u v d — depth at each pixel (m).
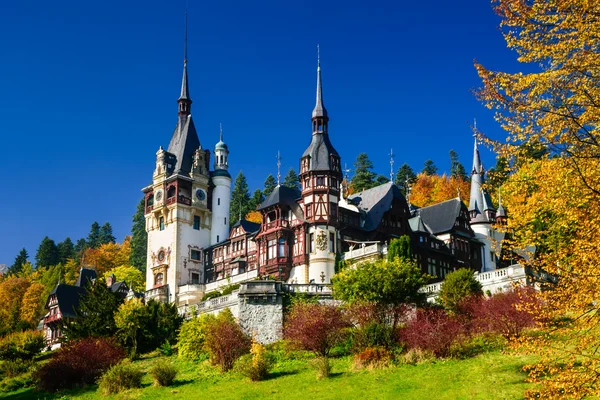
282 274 69.00
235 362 40.31
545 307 17.17
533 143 18.50
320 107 72.69
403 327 39.81
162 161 87.50
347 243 69.69
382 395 29.20
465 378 29.81
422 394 28.47
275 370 38.00
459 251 74.56
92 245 146.88
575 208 17.25
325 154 70.75
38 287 104.06
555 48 17.83
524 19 18.20
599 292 15.74
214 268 83.88
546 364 17.25
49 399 40.41
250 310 48.66
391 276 43.03
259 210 73.06
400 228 72.50
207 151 90.38
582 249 16.34
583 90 17.38
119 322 51.97
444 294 44.75
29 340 58.16
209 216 88.19
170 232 84.50
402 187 114.19
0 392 45.84
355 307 42.06
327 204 68.81
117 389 38.78
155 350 51.78
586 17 17.31
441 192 105.69
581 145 17.72
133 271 107.69
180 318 54.91
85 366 43.41
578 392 15.82
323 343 39.66
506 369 30.12
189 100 94.81
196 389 36.09
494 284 46.66
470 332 37.16
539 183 18.14
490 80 18.59
